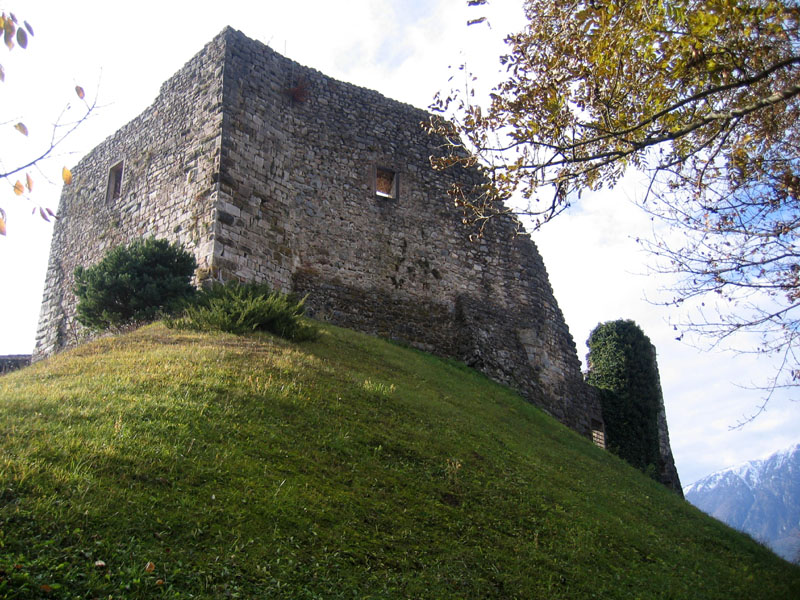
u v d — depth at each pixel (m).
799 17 8.57
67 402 8.99
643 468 23.12
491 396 18.06
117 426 8.19
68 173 6.47
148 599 5.47
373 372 14.81
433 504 9.05
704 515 14.92
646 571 9.55
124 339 13.60
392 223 21.73
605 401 24.09
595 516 11.05
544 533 9.49
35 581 5.28
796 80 9.21
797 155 9.91
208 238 17.42
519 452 13.20
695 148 9.93
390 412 11.99
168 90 21.14
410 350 19.70
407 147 22.98
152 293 15.98
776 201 9.52
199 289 16.86
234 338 13.95
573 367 23.77
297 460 8.80
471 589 7.26
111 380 10.23
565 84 9.81
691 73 9.58
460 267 22.56
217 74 19.47
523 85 9.95
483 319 22.05
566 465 14.12
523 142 9.66
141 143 21.55
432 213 22.62
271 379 11.34
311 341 15.66
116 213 21.41
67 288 22.59
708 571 10.58
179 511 6.77
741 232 9.41
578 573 8.55
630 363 24.45
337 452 9.49
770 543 14.52
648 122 8.63
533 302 23.61
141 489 6.96
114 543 6.02
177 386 10.16
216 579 5.97
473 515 9.20
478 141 9.87
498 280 23.20
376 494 8.70
